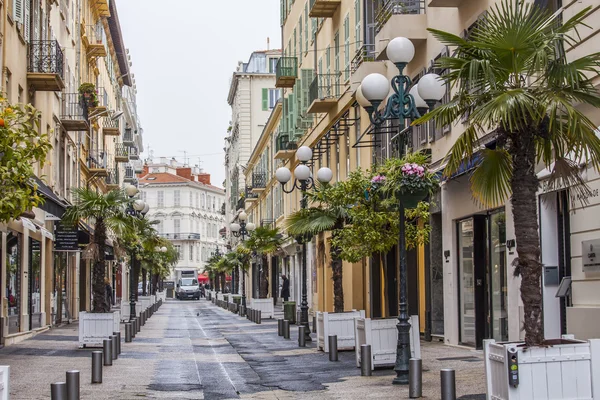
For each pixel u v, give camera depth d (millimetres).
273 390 13523
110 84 65938
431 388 12492
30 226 25047
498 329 18156
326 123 35625
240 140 86000
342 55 32562
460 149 9742
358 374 15055
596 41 12758
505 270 17500
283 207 54188
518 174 9258
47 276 31641
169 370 16734
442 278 22266
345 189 16828
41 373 15977
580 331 13211
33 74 26906
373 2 26312
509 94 8953
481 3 17797
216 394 13172
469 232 19641
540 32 9414
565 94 9328
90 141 47312
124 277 72000
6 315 23031
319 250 21719
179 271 133500
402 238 13344
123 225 22672
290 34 47312
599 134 11672
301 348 21656
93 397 12703
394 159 15477
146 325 36500
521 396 8750
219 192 151125
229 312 54875
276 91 86125
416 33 22000
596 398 8852
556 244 14734
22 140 12953
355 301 30766
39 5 29422
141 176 141875
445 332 21109
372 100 13477
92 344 21672
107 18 60250
